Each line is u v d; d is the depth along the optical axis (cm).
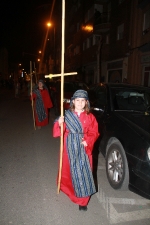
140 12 1306
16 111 1105
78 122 264
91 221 273
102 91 473
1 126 761
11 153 496
